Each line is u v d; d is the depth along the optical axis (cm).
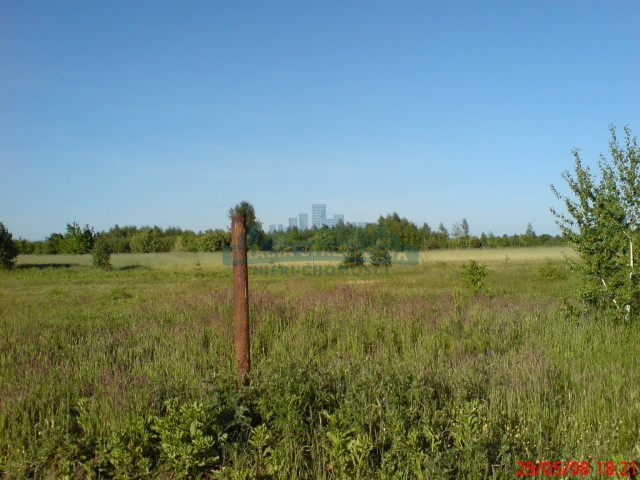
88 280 2239
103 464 385
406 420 417
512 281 1831
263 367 532
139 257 3603
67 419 439
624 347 724
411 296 1332
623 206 920
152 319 962
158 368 628
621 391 523
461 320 935
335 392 495
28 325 923
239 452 395
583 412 466
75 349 725
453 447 385
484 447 370
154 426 408
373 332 849
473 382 522
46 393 505
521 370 579
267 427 436
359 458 358
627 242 921
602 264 909
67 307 1212
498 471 362
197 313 1018
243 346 510
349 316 970
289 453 393
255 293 1277
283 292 1470
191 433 388
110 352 725
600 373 576
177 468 370
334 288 1506
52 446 395
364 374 495
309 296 1258
